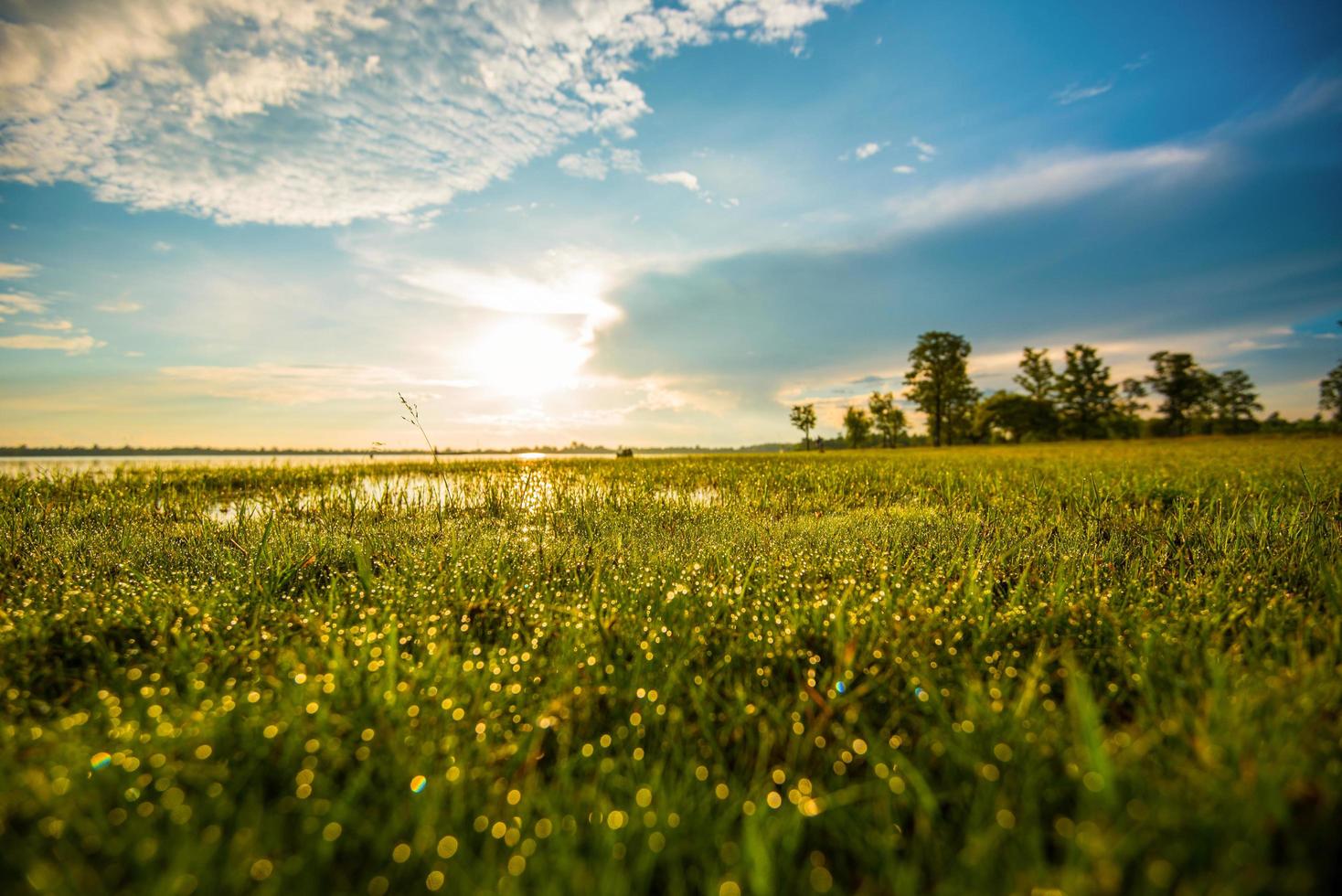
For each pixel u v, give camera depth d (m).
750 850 1.01
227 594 2.63
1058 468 10.91
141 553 3.57
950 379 66.19
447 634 2.29
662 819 1.16
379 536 4.18
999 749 1.30
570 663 1.94
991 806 1.18
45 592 2.75
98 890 0.96
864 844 1.14
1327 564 2.71
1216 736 1.26
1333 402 66.38
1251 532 3.66
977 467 11.58
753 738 1.54
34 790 1.15
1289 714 1.35
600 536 4.33
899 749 1.48
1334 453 16.25
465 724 1.55
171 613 2.41
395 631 1.99
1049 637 2.17
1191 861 0.98
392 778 1.31
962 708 1.58
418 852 1.07
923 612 2.31
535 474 9.82
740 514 5.27
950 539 3.94
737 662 2.04
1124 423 71.88
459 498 6.36
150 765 1.30
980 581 2.88
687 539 4.09
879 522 4.57
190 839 1.05
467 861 1.07
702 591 2.70
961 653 2.02
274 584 2.94
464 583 3.00
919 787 1.20
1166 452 21.45
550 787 1.30
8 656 1.93
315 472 11.25
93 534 4.25
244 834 1.08
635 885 1.03
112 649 2.11
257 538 4.04
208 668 1.83
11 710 1.59
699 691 1.74
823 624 2.27
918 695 1.61
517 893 0.97
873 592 2.64
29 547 3.86
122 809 1.16
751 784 1.30
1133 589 2.71
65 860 1.02
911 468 11.37
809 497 6.69
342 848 1.13
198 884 0.97
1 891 0.97
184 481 9.11
